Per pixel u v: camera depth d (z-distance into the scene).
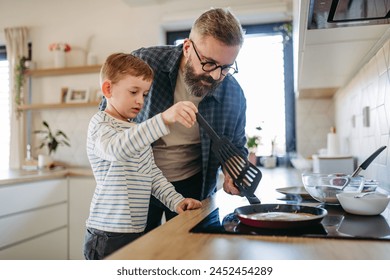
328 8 0.90
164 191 1.10
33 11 3.25
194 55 1.08
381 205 0.79
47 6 3.23
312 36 1.12
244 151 1.43
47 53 3.22
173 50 1.28
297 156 2.74
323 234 0.62
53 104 3.04
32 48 3.25
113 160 0.94
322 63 1.50
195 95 1.18
